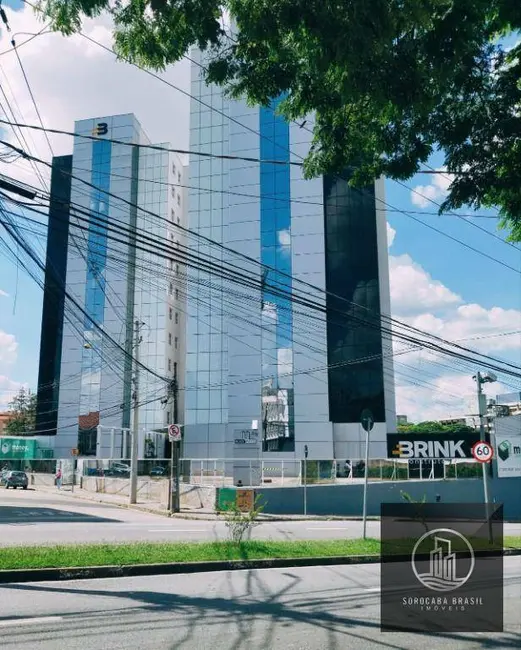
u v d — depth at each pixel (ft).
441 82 24.25
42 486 147.84
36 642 19.49
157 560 34.81
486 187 28.43
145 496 104.01
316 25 20.77
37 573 31.01
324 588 30.09
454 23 21.86
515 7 21.93
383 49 21.67
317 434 162.61
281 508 84.79
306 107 28.68
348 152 30.83
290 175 176.04
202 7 23.20
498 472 99.40
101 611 24.00
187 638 20.30
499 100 27.35
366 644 20.07
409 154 29.55
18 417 249.96
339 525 68.90
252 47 26.05
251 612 24.43
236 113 181.68
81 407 201.98
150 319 208.44
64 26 23.88
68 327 207.41
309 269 170.71
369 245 171.53
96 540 45.73
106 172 216.74
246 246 174.70
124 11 24.70
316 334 167.43
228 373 174.29
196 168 193.16
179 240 225.97
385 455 160.45
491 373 84.79
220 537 50.57
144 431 186.50
